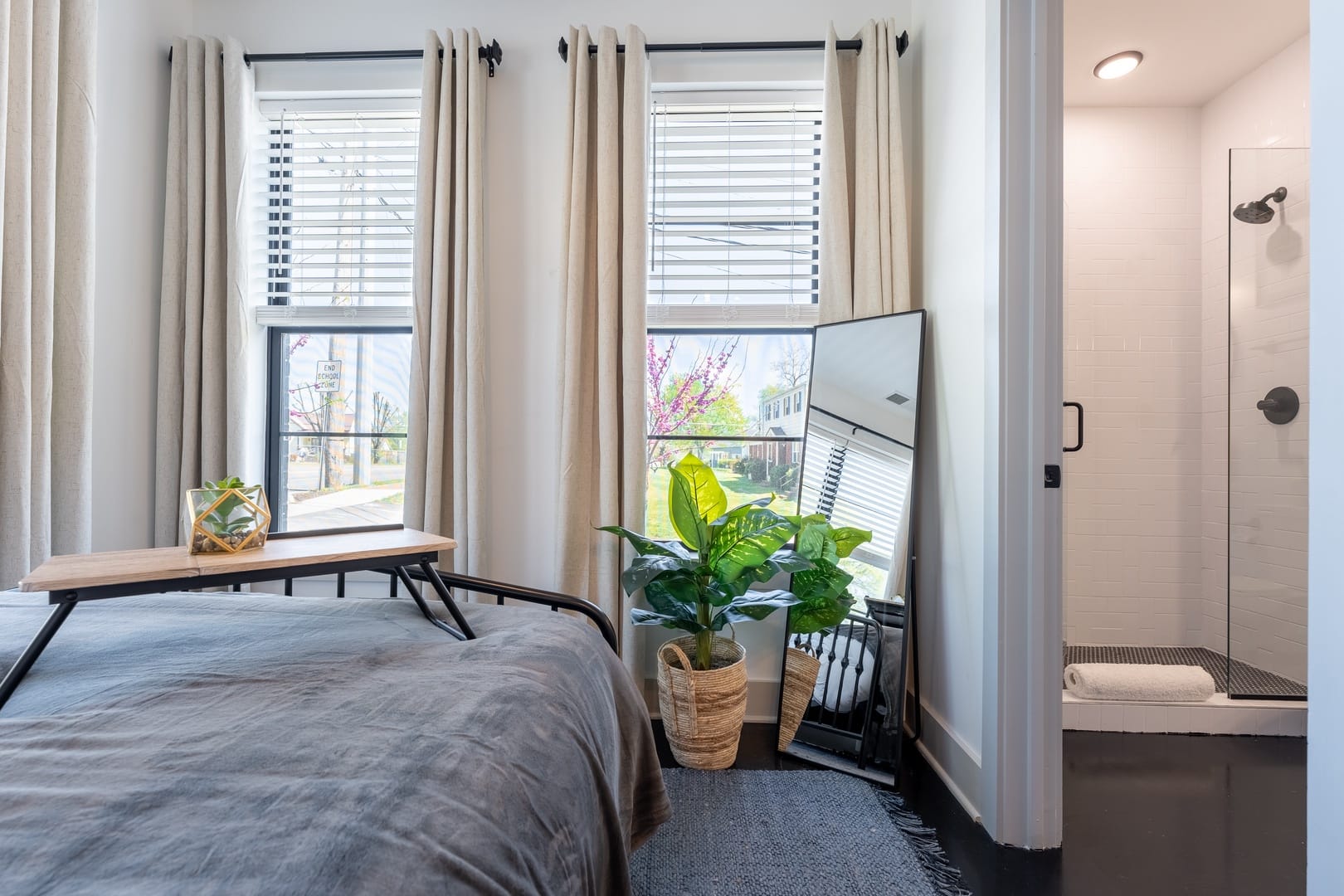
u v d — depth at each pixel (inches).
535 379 87.0
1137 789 65.9
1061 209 57.4
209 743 24.4
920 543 78.4
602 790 32.6
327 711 27.7
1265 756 73.0
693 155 89.2
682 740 70.5
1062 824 59.1
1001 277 57.2
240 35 88.1
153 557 34.9
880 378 77.4
